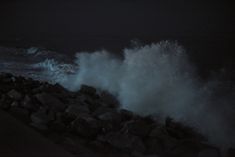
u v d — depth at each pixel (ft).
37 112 16.72
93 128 15.72
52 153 11.03
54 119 16.65
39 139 12.22
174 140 14.98
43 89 23.11
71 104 19.81
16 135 12.50
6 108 17.69
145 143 14.70
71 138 14.53
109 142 14.26
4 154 10.84
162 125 18.56
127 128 16.02
